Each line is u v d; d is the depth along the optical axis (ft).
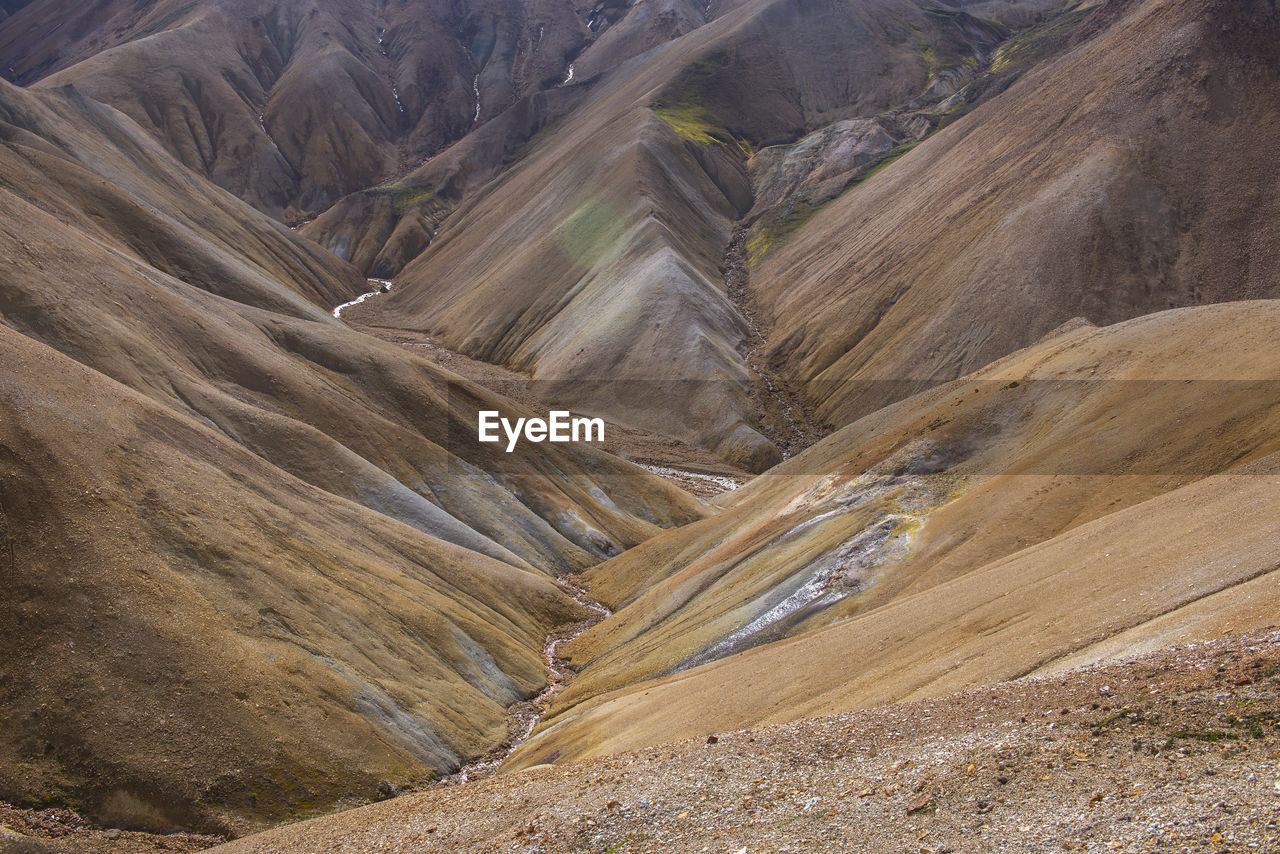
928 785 58.54
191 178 644.69
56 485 148.77
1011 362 211.20
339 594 181.57
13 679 128.06
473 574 233.35
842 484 194.70
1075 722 60.18
